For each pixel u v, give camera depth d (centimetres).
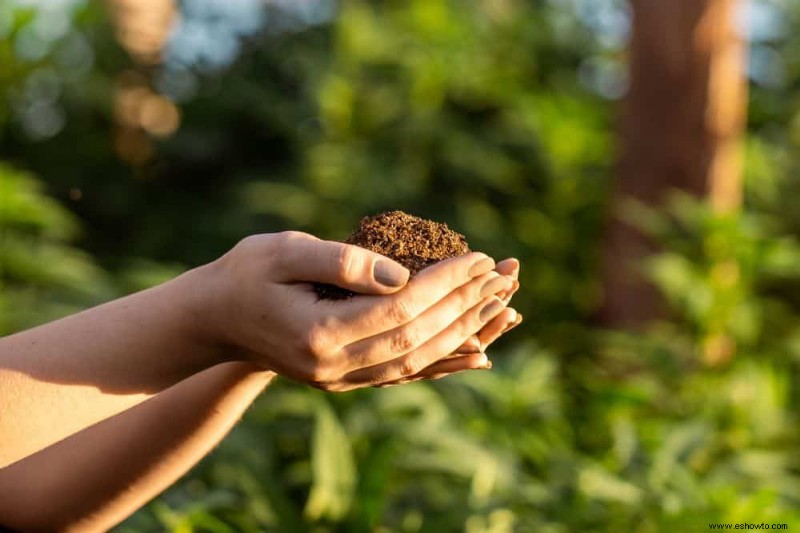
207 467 255
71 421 111
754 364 347
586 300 517
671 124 426
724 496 264
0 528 142
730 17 427
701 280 357
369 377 109
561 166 542
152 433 138
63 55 554
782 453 339
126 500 142
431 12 575
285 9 621
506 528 243
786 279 482
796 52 636
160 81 593
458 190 539
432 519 242
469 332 111
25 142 548
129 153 572
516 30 621
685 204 381
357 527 232
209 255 523
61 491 140
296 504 266
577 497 261
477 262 108
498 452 277
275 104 560
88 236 537
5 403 109
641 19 429
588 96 612
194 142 566
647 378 353
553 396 320
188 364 115
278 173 551
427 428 262
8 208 370
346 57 547
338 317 105
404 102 543
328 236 496
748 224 364
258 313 108
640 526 264
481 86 574
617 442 295
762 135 604
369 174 503
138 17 584
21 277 378
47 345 112
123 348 112
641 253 424
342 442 238
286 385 298
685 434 293
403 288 105
